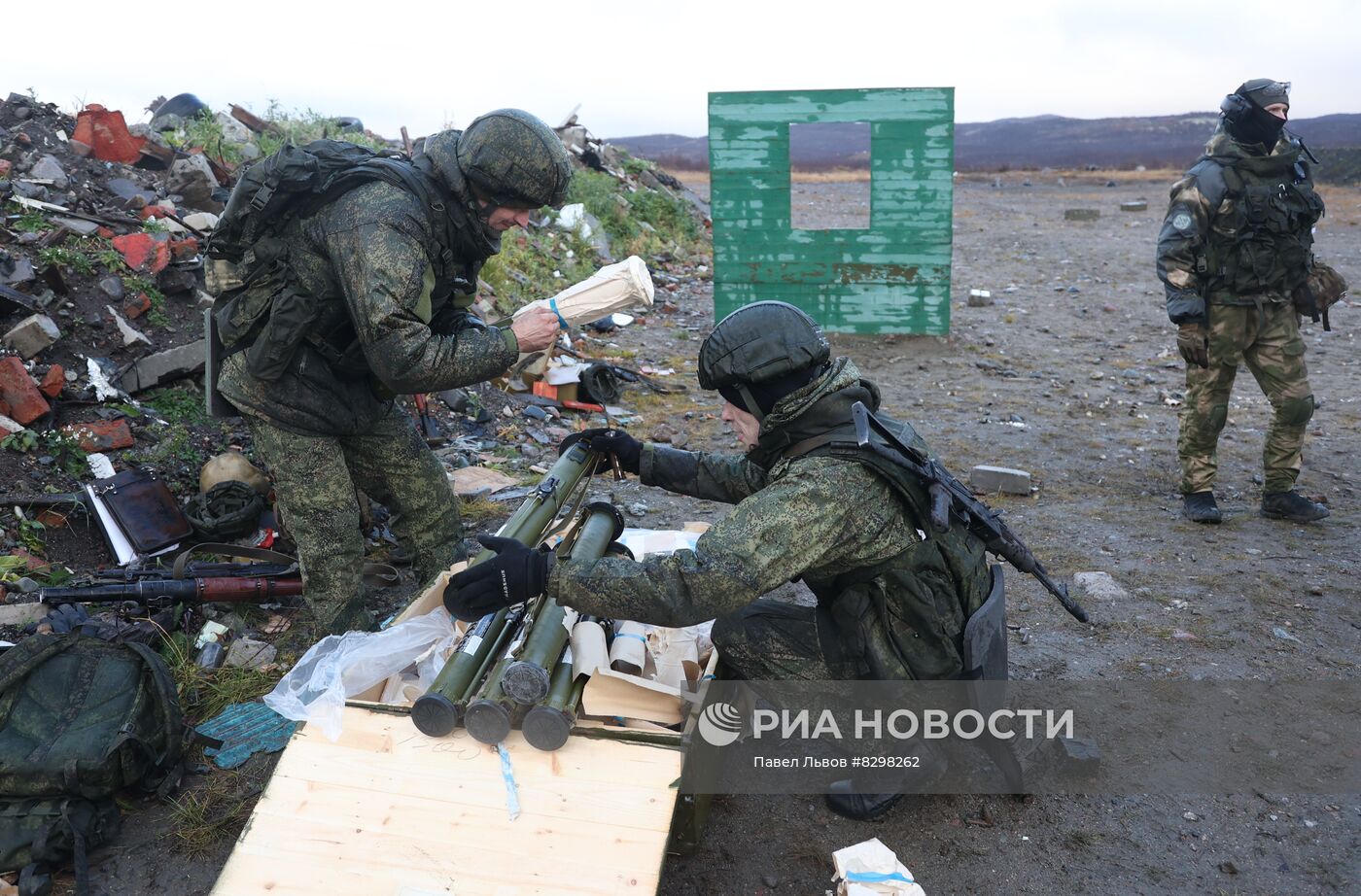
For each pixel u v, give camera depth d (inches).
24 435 158.4
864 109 320.2
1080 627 143.6
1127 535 175.6
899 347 332.2
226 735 113.0
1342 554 165.8
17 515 146.8
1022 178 1312.7
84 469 160.4
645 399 263.1
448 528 136.7
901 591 90.3
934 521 86.1
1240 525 179.9
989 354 321.1
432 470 134.0
